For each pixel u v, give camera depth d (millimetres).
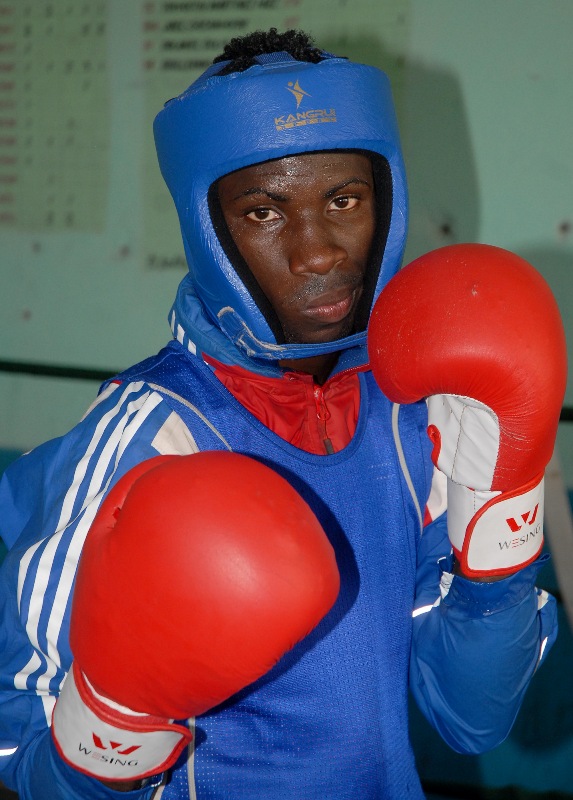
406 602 935
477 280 758
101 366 2275
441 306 751
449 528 883
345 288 863
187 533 642
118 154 2172
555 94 1961
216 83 826
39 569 803
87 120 2168
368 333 800
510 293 754
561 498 2059
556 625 996
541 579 2064
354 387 973
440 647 919
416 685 966
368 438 941
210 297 893
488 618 877
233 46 936
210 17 2061
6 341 2311
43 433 2326
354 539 900
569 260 2025
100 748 719
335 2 2004
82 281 2246
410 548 945
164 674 654
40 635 803
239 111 812
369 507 917
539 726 2096
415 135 2033
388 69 2014
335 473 905
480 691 906
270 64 844
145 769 744
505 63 1968
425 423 981
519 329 742
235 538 638
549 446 800
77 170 2197
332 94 826
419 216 2066
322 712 877
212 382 899
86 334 2270
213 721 860
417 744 2156
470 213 2045
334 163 830
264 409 917
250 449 877
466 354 735
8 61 2182
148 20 2094
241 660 636
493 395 750
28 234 2252
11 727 819
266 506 657
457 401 794
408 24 1985
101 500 811
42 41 2156
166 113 870
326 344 880
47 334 2287
